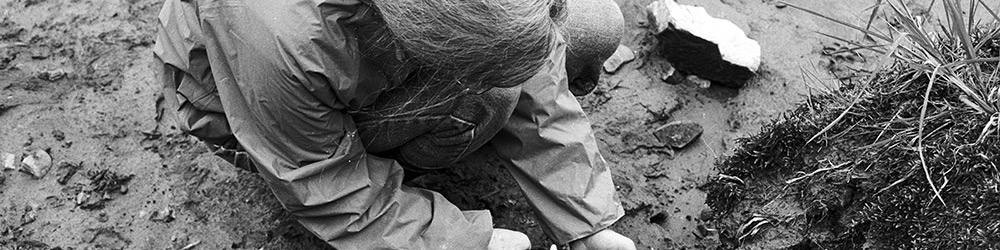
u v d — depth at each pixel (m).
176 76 2.11
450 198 2.60
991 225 1.97
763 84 2.80
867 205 2.15
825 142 2.24
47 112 2.68
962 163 2.03
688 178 2.66
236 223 2.52
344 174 2.10
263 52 1.82
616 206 2.29
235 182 2.57
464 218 2.18
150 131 2.65
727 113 2.77
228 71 1.97
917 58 2.25
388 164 2.18
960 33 2.15
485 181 2.63
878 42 2.80
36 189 2.56
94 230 2.50
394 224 2.14
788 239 2.26
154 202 2.55
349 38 1.82
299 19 1.79
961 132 2.08
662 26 2.77
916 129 2.14
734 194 2.38
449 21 1.67
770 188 2.33
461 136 2.17
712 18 2.78
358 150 2.10
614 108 2.77
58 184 2.57
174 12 2.05
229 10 1.86
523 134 2.25
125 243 2.49
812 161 2.26
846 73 2.80
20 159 2.60
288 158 2.05
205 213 2.53
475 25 1.66
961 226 2.01
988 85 2.12
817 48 2.86
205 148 2.62
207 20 1.90
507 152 2.31
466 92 2.00
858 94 2.18
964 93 2.12
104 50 2.79
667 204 2.62
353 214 2.11
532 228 2.57
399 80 1.99
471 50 1.70
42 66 2.76
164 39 2.09
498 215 2.58
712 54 2.74
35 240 2.48
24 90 2.72
